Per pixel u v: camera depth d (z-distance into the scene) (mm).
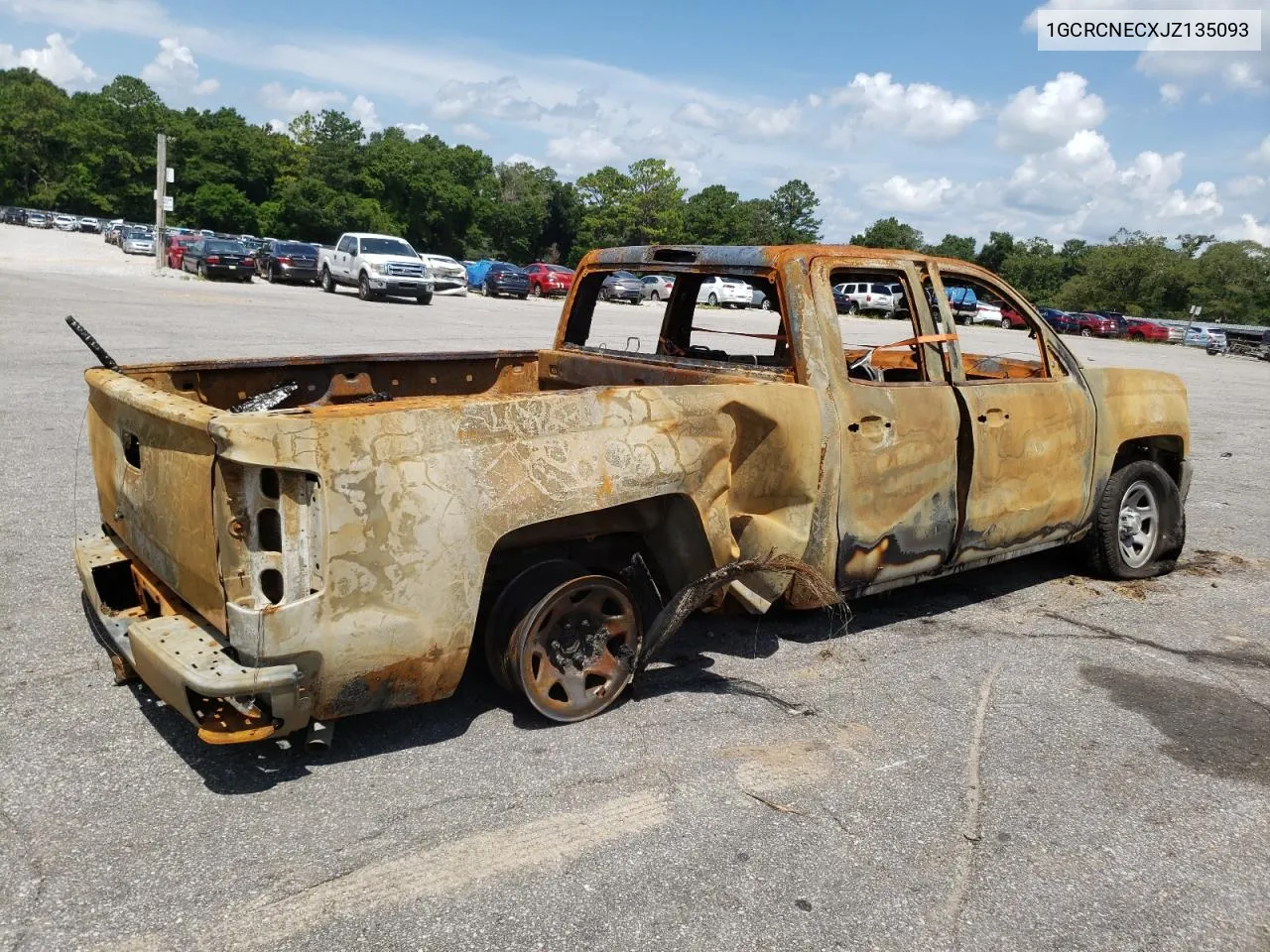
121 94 101938
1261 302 81500
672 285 5445
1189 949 2684
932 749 3756
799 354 4262
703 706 4012
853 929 2682
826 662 4543
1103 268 85000
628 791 3318
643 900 2750
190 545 3135
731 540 4000
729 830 3127
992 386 4945
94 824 2971
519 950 2521
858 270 4547
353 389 4887
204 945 2480
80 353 13172
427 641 3193
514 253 108500
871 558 4504
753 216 115000
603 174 103312
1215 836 3252
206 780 3248
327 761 3416
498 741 3613
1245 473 10289
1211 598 5805
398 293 30734
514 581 3637
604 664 3859
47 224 79750
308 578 2977
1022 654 4789
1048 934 2709
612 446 3586
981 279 5113
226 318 19875
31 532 5758
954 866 3004
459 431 3246
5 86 124625
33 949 2434
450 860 2887
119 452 3672
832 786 3436
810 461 4164
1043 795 3453
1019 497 5109
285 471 2910
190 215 94938
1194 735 3992
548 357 5621
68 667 4047
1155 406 5891
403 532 3094
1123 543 6008
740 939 2613
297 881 2752
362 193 99625
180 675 2910
